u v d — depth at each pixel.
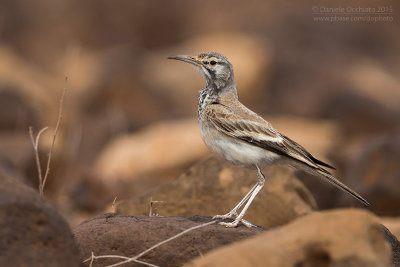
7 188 5.79
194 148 17.48
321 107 25.41
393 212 12.73
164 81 26.47
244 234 7.19
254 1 38.09
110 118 21.17
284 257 5.64
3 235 5.57
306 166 8.59
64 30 33.84
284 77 28.58
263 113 25.55
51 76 28.73
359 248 5.61
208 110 8.96
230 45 28.95
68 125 20.78
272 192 10.20
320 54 32.31
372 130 23.62
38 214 5.71
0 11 33.97
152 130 19.94
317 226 5.77
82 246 7.08
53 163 15.23
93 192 14.97
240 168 10.38
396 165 12.81
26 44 32.81
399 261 7.37
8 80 21.95
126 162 17.33
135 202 10.44
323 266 5.70
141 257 7.02
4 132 20.06
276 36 34.12
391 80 30.00
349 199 12.93
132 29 35.06
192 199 10.30
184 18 36.47
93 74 26.42
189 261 7.01
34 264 5.59
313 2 37.91
